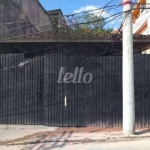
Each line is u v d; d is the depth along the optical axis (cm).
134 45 1466
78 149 848
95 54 1402
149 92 1204
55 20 2173
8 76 1245
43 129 1160
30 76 1239
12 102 1242
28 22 1947
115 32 1424
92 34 1318
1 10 1429
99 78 1212
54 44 1409
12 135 1057
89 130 1143
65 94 1216
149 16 1927
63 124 1210
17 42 1318
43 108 1234
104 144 924
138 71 1205
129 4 1065
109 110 1205
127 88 1061
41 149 859
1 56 1248
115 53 1505
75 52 1427
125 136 1022
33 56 1454
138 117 1198
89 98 1210
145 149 827
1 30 1426
